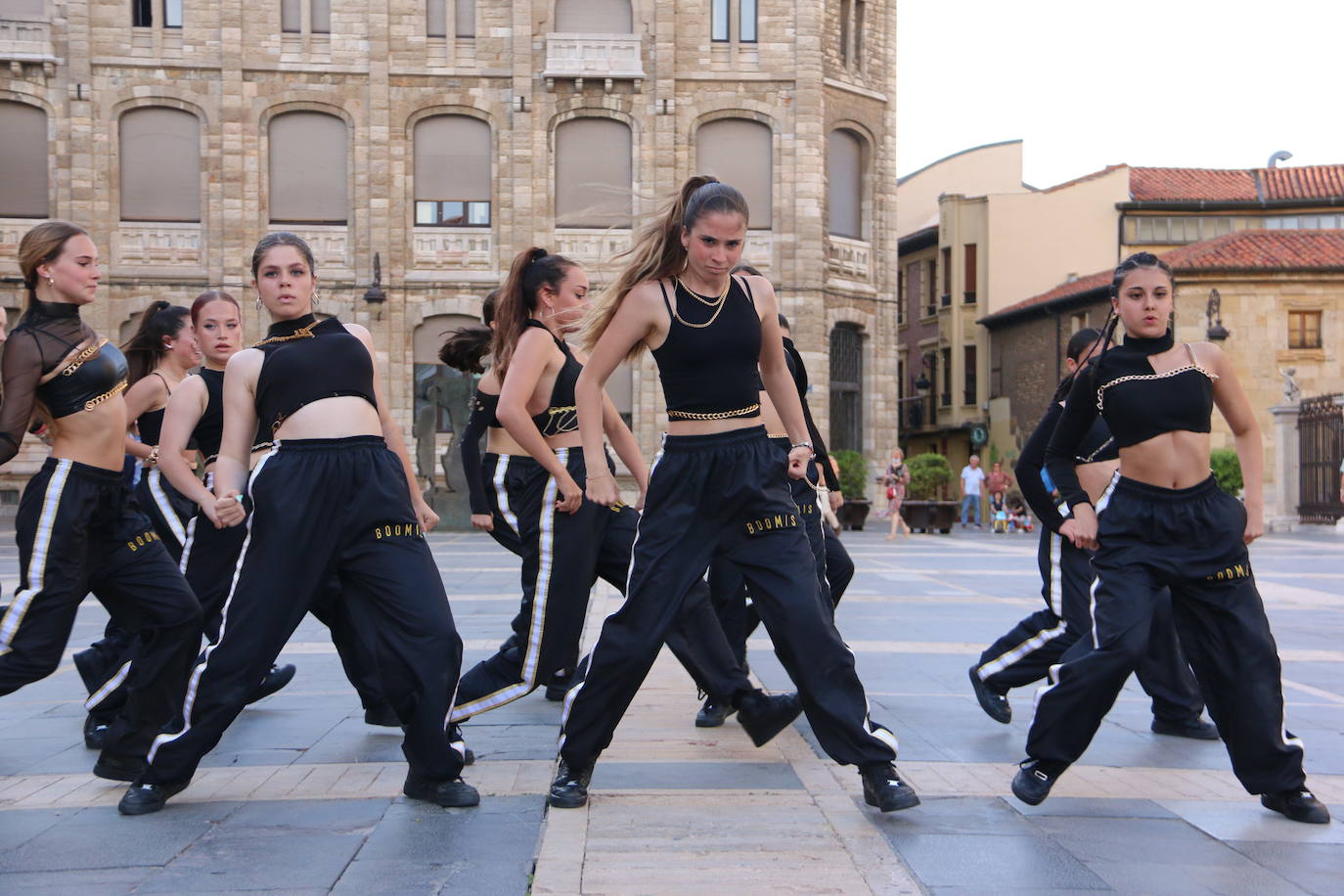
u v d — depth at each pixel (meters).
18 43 28.73
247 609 4.42
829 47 31.31
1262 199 45.28
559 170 30.34
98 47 29.17
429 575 4.53
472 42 30.05
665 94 30.14
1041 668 5.91
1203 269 34.88
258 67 29.48
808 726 5.92
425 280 29.94
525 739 5.69
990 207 46.22
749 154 30.69
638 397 29.61
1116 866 3.80
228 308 5.92
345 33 29.77
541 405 5.65
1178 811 4.47
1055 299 40.81
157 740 4.43
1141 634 4.42
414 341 30.09
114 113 29.20
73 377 4.73
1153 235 45.66
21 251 4.79
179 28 29.41
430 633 4.43
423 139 30.09
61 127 29.08
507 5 30.08
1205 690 4.55
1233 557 4.51
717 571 6.20
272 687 6.47
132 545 4.88
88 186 29.08
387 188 29.77
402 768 5.09
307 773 5.01
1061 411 5.41
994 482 31.69
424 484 25.08
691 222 4.33
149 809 4.39
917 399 48.03
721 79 30.41
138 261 29.34
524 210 29.98
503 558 17.69
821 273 30.69
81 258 4.80
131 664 5.45
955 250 46.81
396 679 4.46
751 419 4.51
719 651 5.22
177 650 4.88
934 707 6.40
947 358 47.88
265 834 4.11
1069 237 45.97
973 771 5.01
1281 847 4.03
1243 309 34.97
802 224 30.53
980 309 46.41
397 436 4.82
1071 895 3.53
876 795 4.29
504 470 5.70
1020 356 44.06
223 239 29.44
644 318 4.43
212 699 4.39
